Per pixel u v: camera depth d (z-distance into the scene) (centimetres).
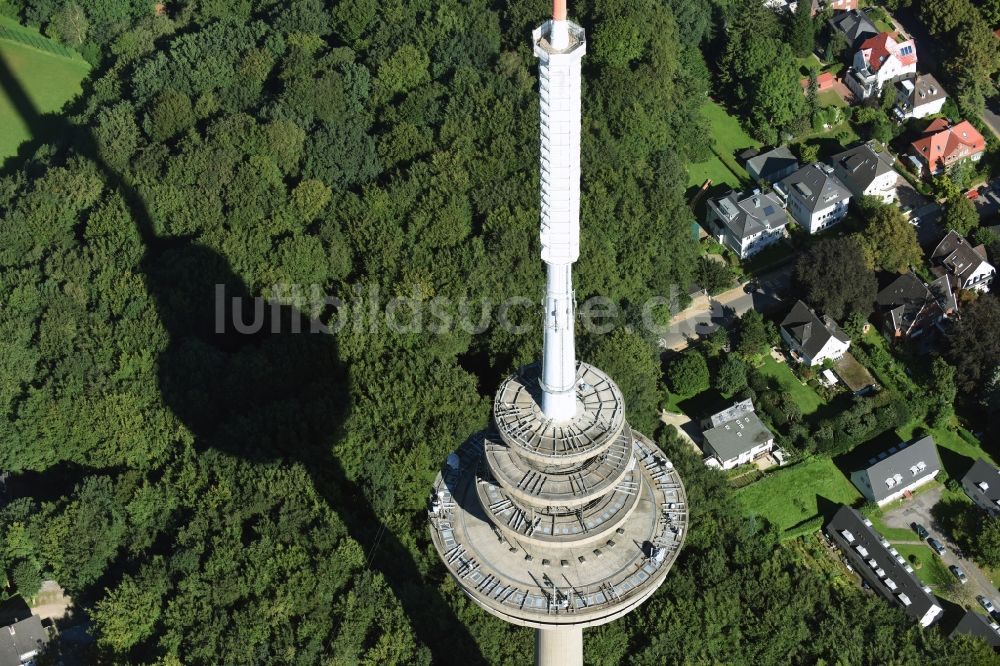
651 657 18762
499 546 15638
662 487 16262
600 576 15200
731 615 19262
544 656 16788
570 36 12469
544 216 13412
